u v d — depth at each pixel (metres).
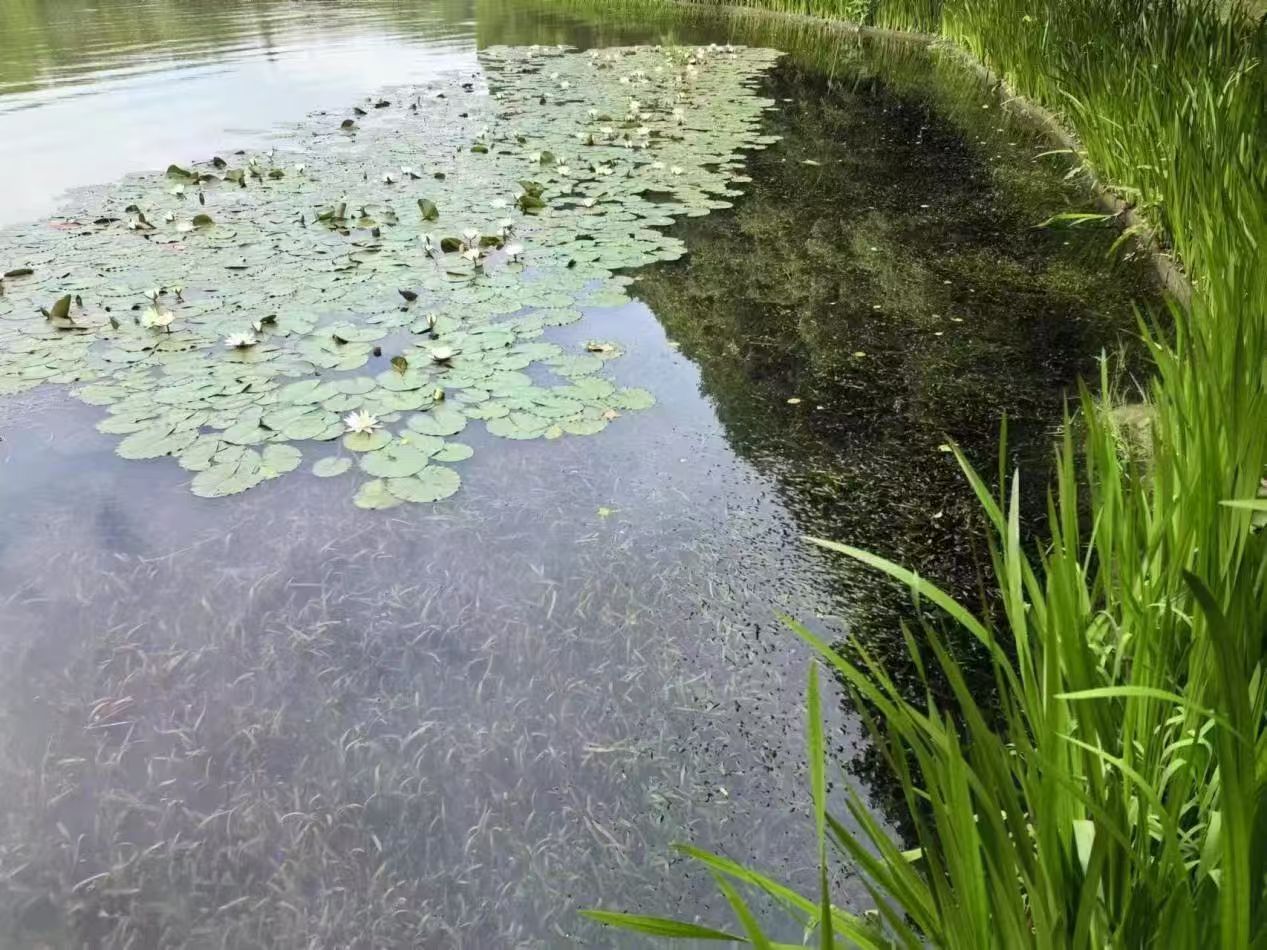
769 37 10.71
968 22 8.67
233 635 2.04
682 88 7.92
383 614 2.09
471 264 4.06
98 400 2.94
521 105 7.27
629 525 2.38
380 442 2.72
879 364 3.18
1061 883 0.96
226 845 1.57
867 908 1.41
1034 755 0.98
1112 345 3.23
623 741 1.74
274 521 2.42
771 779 1.66
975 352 3.24
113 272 3.96
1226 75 3.83
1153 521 1.41
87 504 2.49
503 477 2.59
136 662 1.97
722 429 2.82
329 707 1.84
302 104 7.22
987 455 2.63
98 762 1.73
